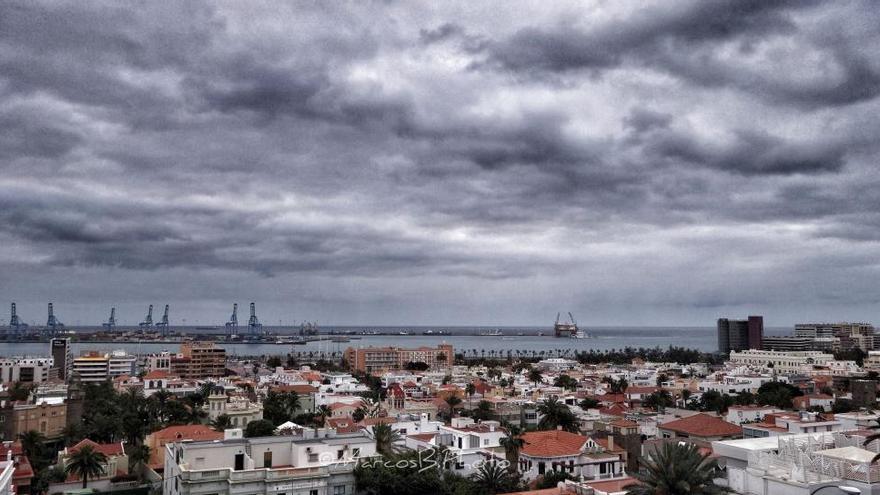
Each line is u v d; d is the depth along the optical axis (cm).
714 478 6400
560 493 7981
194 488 8556
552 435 13638
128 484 14962
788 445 6266
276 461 9656
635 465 14150
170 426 18338
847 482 5250
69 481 14750
